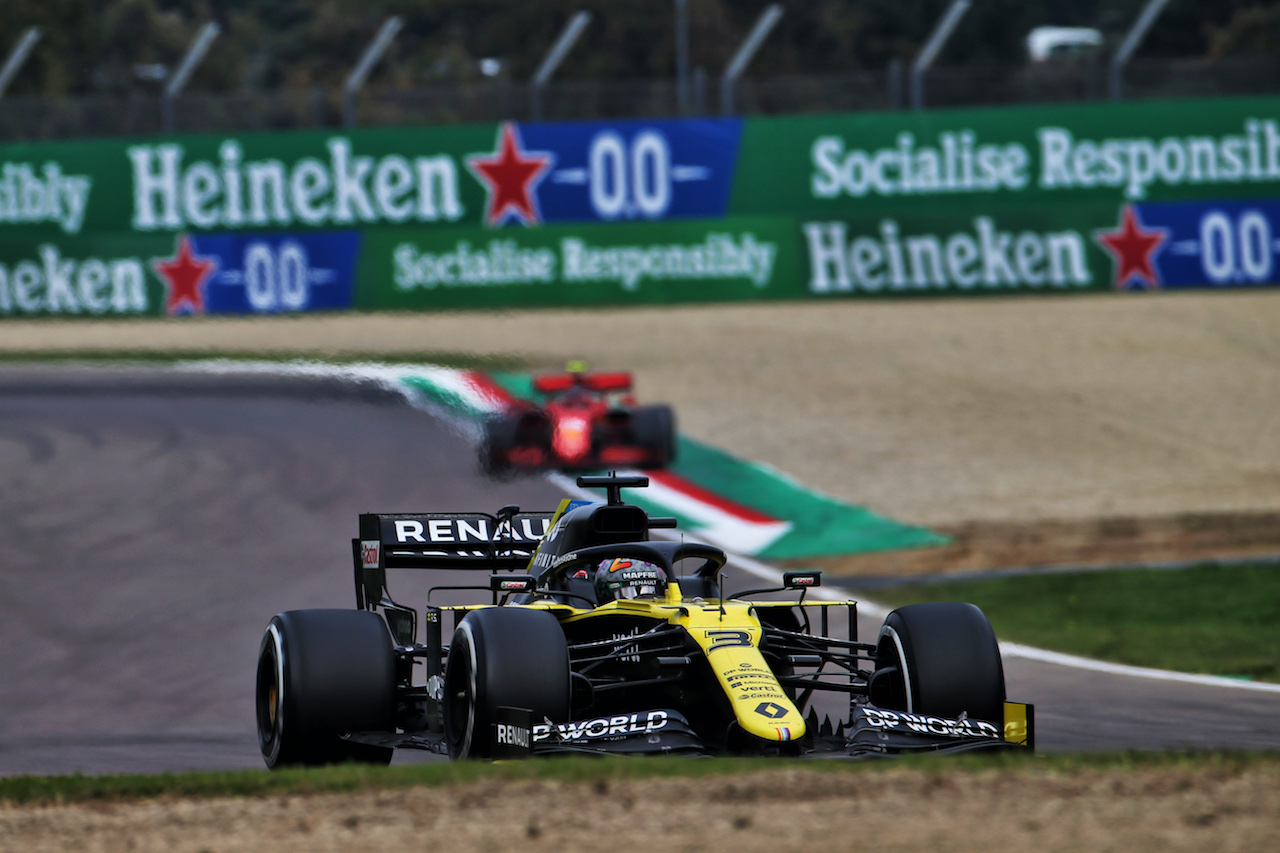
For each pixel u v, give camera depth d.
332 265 127.81
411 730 30.95
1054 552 64.38
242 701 41.44
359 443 85.69
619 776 22.11
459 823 20.09
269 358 115.38
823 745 25.64
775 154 126.31
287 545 63.69
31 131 134.00
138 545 64.44
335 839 19.69
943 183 125.44
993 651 26.52
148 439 89.50
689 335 125.38
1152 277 124.75
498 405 96.25
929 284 125.56
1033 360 114.25
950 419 95.31
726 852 18.58
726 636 26.03
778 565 61.56
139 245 128.25
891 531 68.12
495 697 24.52
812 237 126.25
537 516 36.12
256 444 86.62
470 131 126.75
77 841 20.42
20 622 52.19
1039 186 125.06
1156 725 35.25
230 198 127.69
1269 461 84.88
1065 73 130.25
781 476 78.88
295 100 134.00
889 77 129.75
